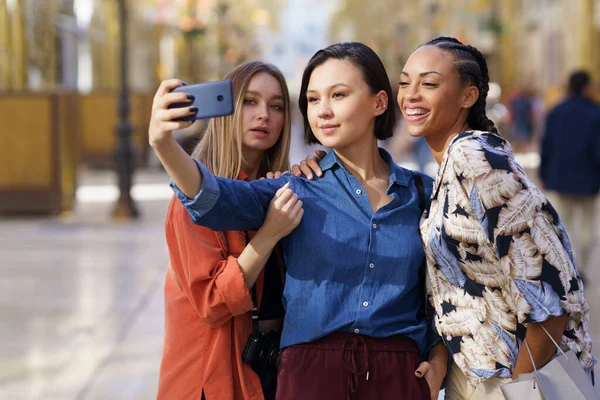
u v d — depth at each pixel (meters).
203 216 2.98
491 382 3.16
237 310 3.18
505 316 3.07
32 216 15.81
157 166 27.28
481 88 3.27
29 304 8.67
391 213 3.19
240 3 49.09
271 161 3.67
